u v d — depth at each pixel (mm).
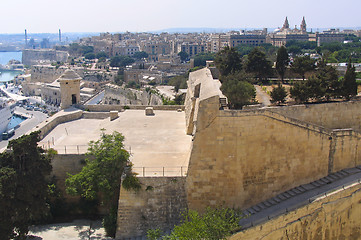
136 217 39562
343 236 41719
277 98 62094
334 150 43938
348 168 45156
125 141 51031
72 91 70625
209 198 39969
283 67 84375
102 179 39750
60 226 42594
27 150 38375
